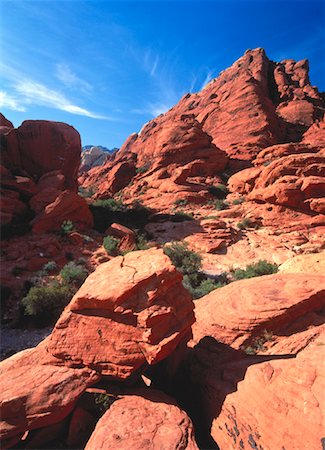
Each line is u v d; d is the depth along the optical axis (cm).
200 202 4259
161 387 736
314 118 7200
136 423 518
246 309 906
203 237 3055
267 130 6284
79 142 3500
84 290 693
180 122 5922
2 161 2983
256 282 1105
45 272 1827
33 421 514
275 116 6881
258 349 795
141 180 5612
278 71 8912
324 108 7900
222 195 4531
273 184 3438
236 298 1005
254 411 491
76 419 570
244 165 5569
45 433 549
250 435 471
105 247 2334
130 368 591
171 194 4462
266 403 478
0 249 2023
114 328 629
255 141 6041
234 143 6291
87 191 6675
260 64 8588
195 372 735
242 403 527
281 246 2811
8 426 504
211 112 7631
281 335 814
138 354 595
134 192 5294
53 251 2077
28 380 581
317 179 3147
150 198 4691
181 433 497
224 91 7981
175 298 677
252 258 2655
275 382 504
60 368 620
